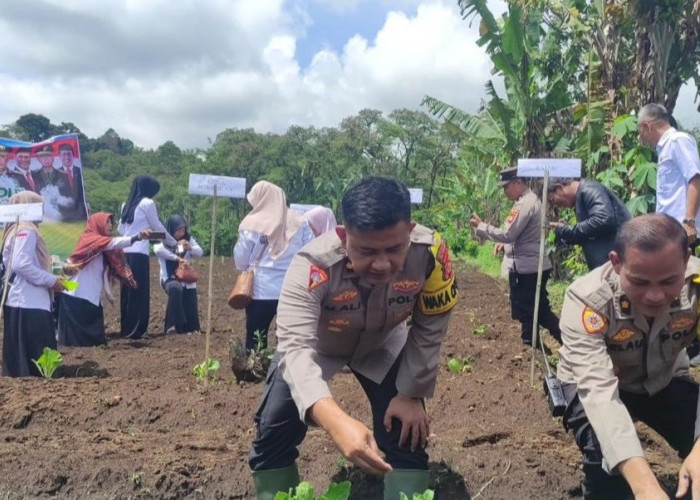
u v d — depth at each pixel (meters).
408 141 44.12
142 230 8.70
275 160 47.81
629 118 10.16
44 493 3.84
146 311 8.76
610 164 11.20
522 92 12.91
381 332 3.10
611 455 2.76
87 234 7.77
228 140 49.91
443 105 15.07
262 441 3.28
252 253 5.92
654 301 2.71
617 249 2.76
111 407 5.04
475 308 10.84
